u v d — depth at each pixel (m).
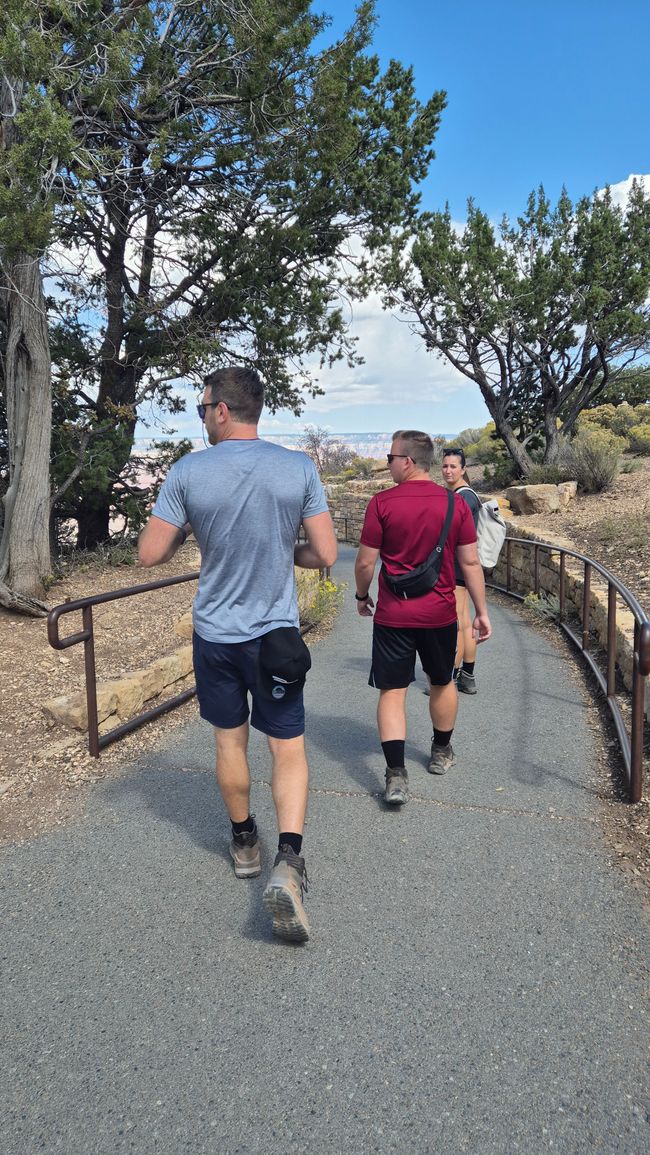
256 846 3.24
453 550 3.92
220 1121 2.01
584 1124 1.98
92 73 8.48
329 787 4.23
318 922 2.91
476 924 2.88
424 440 4.01
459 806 3.94
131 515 13.11
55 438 12.05
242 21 9.23
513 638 8.44
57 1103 2.08
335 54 10.26
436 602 3.88
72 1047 2.29
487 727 5.22
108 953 2.76
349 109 11.10
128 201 11.07
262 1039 2.30
